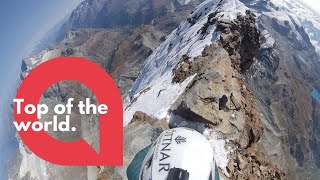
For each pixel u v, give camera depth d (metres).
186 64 54.22
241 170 35.28
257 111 46.12
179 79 50.56
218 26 59.62
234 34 58.31
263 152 42.09
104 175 31.03
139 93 60.38
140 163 18.22
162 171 15.31
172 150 15.88
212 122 37.69
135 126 35.91
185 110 38.41
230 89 41.53
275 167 41.22
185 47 73.31
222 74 42.84
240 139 38.16
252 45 62.28
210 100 39.34
